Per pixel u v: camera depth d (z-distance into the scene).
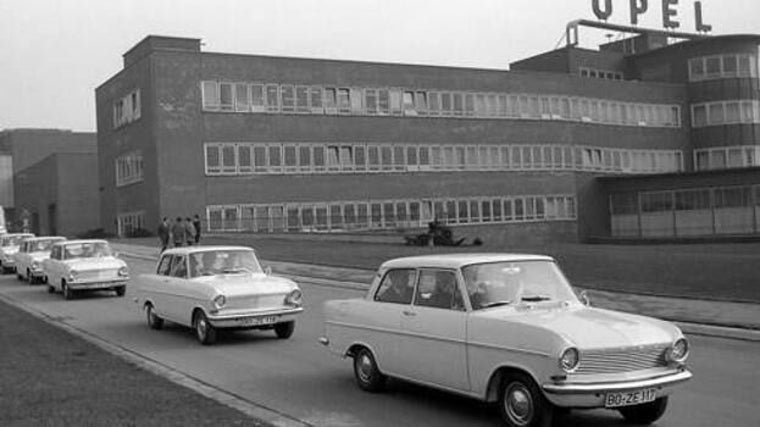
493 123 66.31
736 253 31.02
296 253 35.81
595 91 72.25
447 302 8.74
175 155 53.72
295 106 57.78
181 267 15.57
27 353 12.55
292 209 57.25
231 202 55.22
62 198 80.75
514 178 67.12
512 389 7.84
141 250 42.31
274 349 13.55
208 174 54.62
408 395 9.65
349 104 59.97
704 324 14.77
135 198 58.03
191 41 55.97
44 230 86.69
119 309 20.41
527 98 68.38
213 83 55.22
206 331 14.15
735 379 10.38
